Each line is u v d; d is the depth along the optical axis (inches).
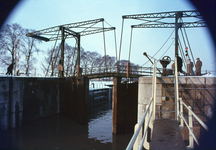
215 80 265.3
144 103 311.7
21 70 1414.9
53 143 531.8
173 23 692.7
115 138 574.6
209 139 260.1
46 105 888.9
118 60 677.9
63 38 951.6
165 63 335.6
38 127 689.6
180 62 359.3
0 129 602.2
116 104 600.1
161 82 286.5
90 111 1063.0
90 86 1608.0
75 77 805.2
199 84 272.2
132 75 661.9
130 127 643.5
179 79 281.7
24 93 734.5
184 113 274.7
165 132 162.9
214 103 263.1
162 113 280.4
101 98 1414.9
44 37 1047.0
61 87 990.4
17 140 549.0
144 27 739.4
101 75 698.8
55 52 1870.1
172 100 278.7
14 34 1272.1
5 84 620.4
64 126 713.0
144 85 313.4
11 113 647.1
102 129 676.7
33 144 523.2
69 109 861.8
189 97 275.4
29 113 767.1
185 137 271.7
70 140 558.6
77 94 772.6
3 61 1229.7
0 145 507.8
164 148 124.0
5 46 1240.2
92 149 491.8
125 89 640.4
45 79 808.9
